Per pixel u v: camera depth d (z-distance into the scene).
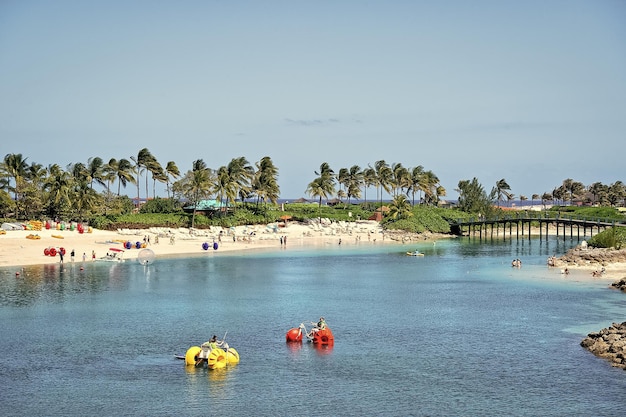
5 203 121.69
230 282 74.12
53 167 139.75
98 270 82.56
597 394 34.03
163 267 87.69
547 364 39.38
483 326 49.94
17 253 93.44
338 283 74.00
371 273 83.81
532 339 45.59
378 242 136.50
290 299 62.47
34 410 31.80
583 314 54.03
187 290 67.62
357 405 32.66
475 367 38.91
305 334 46.25
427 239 147.00
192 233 131.00
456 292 66.94
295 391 34.75
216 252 109.38
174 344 44.12
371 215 180.75
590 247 100.62
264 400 33.31
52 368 38.47
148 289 67.81
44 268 82.81
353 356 41.47
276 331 48.41
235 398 33.59
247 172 158.25
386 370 38.44
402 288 70.06
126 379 36.53
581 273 80.62
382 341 45.41
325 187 179.50
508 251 116.38
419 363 39.84
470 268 88.94
